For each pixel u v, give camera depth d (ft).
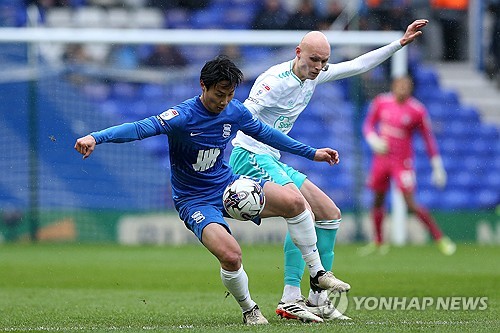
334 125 224.33
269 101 81.87
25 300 97.96
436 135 242.99
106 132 69.26
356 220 201.67
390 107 172.76
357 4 239.71
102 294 104.78
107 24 251.60
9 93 202.80
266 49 224.94
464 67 260.21
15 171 201.57
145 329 69.46
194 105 73.26
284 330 67.05
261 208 73.41
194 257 159.53
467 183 235.61
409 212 204.64
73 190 200.85
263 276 124.47
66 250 176.14
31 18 226.58
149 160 207.41
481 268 135.95
